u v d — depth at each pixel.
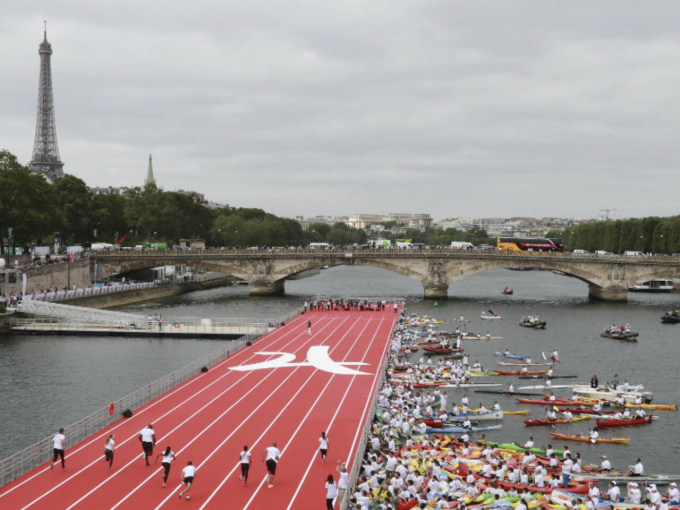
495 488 62.78
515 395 105.31
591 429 89.06
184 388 93.00
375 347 126.81
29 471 61.22
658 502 60.31
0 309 153.38
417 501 57.41
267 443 69.50
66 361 122.00
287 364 109.75
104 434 72.44
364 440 67.94
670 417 94.56
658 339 155.25
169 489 57.19
